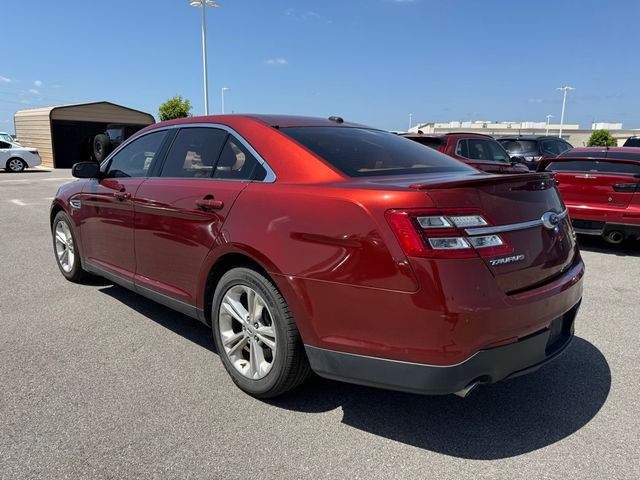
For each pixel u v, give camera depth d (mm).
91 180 4637
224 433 2664
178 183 3498
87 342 3797
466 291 2248
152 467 2387
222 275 3178
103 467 2381
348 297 2445
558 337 2814
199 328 4102
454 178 2834
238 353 3115
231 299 3062
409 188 2363
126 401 2963
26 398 2979
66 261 5328
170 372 3330
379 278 2342
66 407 2887
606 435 2678
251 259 2857
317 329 2574
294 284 2611
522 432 2707
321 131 3361
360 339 2443
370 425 2766
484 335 2273
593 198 7094
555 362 3539
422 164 3248
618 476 2350
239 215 2926
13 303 4652
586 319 4395
